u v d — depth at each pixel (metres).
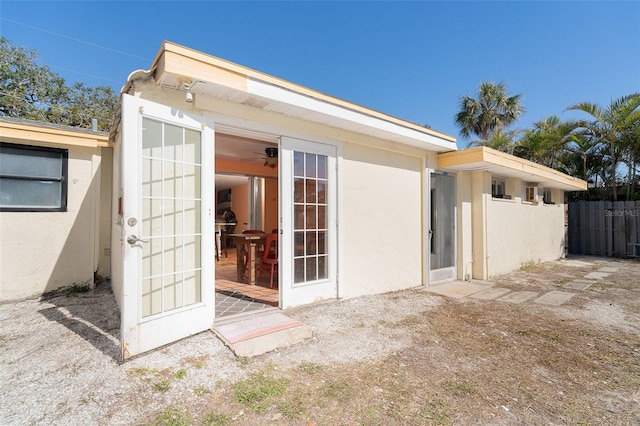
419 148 5.52
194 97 3.10
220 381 2.24
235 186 11.62
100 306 4.00
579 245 10.92
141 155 2.53
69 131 4.66
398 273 5.22
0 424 1.73
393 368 2.52
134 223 2.47
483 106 17.25
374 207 4.88
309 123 4.05
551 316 3.93
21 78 14.68
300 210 3.96
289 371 2.43
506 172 6.62
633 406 2.03
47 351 2.65
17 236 4.41
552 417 1.91
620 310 4.20
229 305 3.91
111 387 2.11
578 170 11.48
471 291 5.27
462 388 2.23
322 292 4.18
